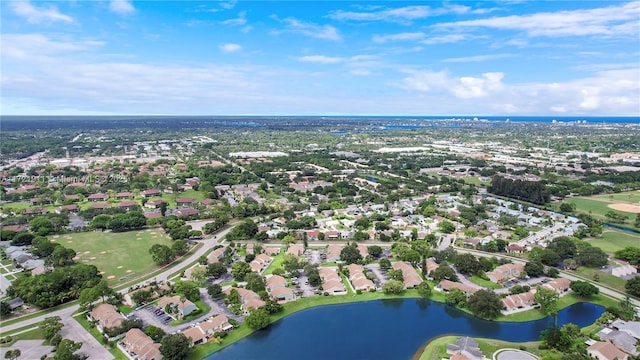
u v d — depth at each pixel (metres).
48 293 184.75
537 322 179.75
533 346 156.88
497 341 160.00
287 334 171.75
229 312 184.25
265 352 158.75
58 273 196.50
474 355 148.50
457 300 192.88
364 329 176.00
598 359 145.00
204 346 160.00
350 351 159.62
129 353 150.75
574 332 159.50
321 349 161.12
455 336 168.38
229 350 160.00
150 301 192.12
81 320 174.38
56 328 160.50
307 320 183.25
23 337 160.75
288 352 159.00
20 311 181.12
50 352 151.00
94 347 155.12
